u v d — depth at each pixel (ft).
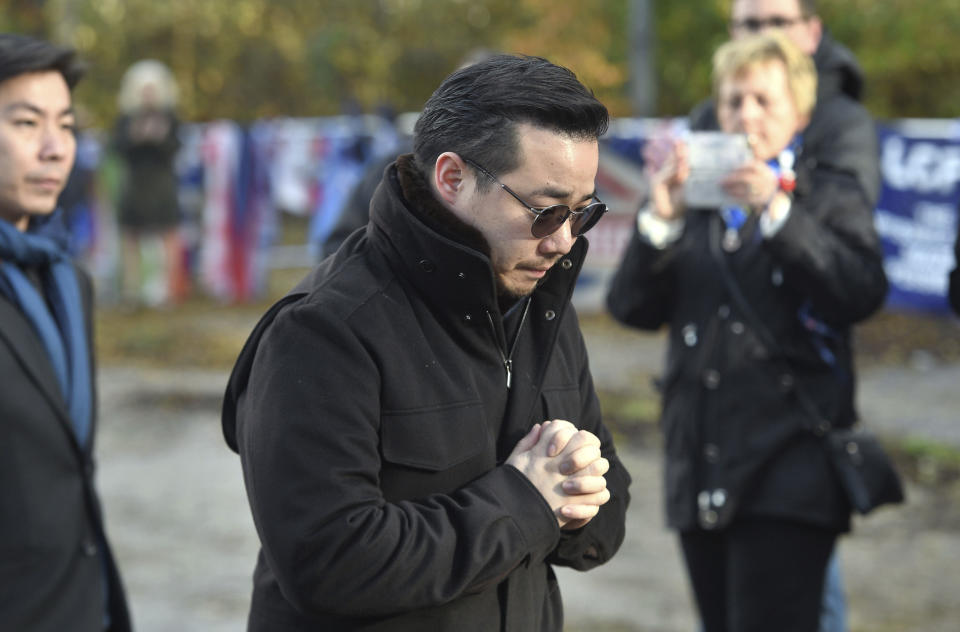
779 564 21.84
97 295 85.56
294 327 12.87
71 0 126.11
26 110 19.22
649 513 39.93
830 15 95.04
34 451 18.16
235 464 46.96
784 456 21.85
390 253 13.30
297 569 12.39
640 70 97.71
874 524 38.27
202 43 151.74
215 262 84.53
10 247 19.06
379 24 150.00
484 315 13.28
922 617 31.14
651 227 23.09
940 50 91.97
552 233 12.89
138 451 48.73
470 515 12.82
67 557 18.43
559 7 121.08
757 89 22.36
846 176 22.94
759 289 22.09
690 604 32.58
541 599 14.28
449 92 13.15
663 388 23.48
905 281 68.69
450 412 13.16
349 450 12.53
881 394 53.88
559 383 14.65
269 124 85.66
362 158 75.72
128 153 81.00
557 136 12.64
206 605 32.89
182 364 65.05
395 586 12.39
